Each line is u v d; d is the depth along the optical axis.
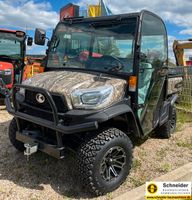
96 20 3.99
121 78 3.58
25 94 3.56
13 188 3.37
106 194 3.31
